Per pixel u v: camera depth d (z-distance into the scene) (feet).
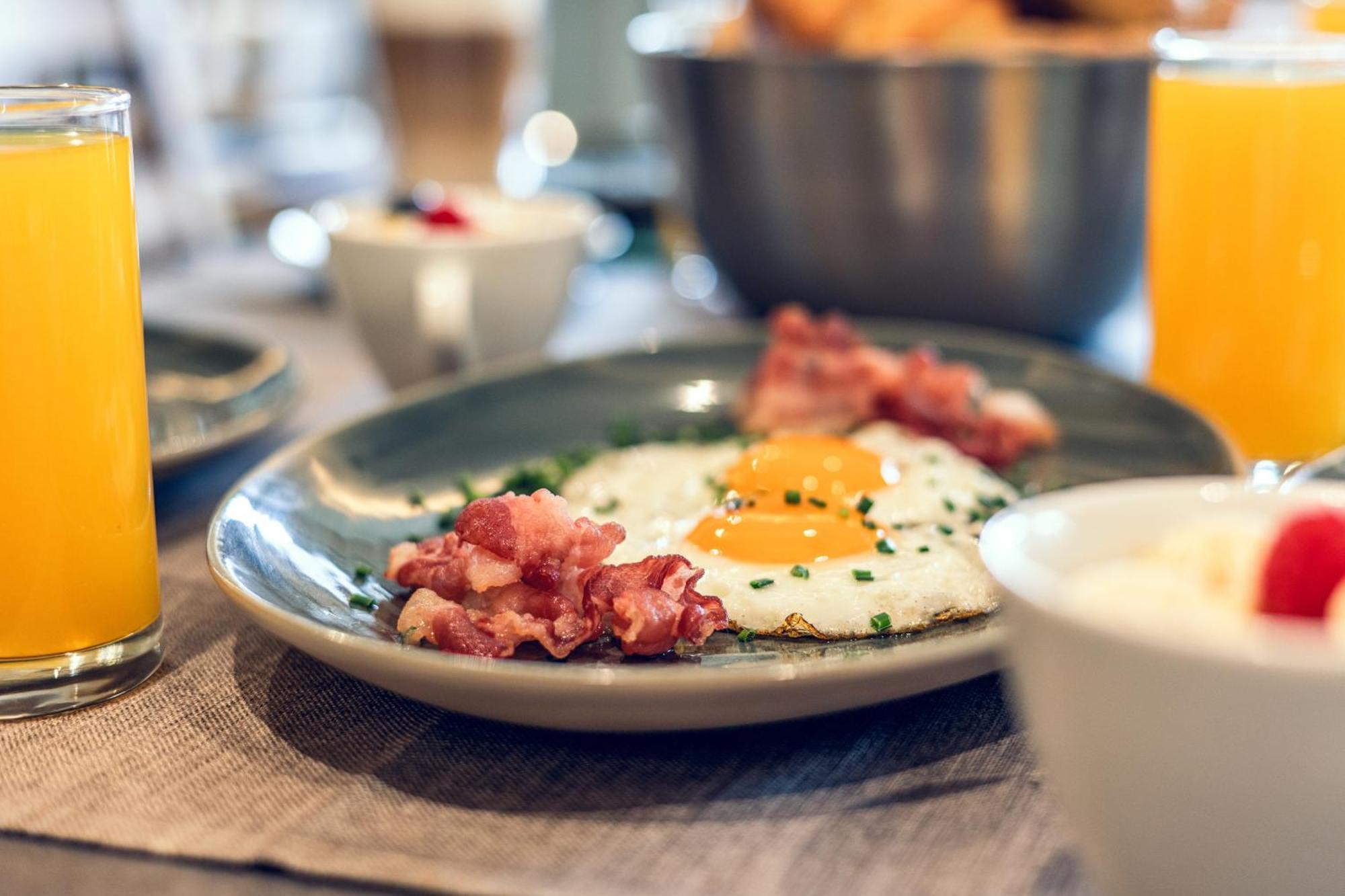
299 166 4.36
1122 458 2.17
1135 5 2.75
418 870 1.59
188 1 4.33
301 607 1.81
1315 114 2.10
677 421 2.35
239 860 1.60
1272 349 2.16
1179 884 1.44
